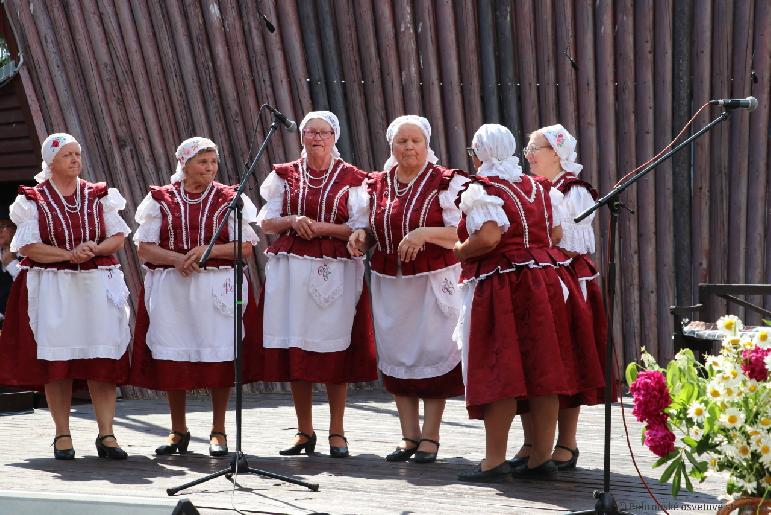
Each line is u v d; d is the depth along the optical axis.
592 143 10.88
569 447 6.18
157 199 6.82
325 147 6.79
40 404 10.64
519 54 10.98
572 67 10.87
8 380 6.81
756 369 4.21
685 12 10.80
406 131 6.43
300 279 6.70
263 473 5.62
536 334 5.51
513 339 5.50
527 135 10.96
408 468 6.32
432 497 5.42
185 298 6.78
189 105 11.14
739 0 10.73
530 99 10.95
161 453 6.98
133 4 11.03
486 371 5.55
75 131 11.12
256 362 6.89
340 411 6.88
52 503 3.49
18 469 6.44
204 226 6.77
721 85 10.77
